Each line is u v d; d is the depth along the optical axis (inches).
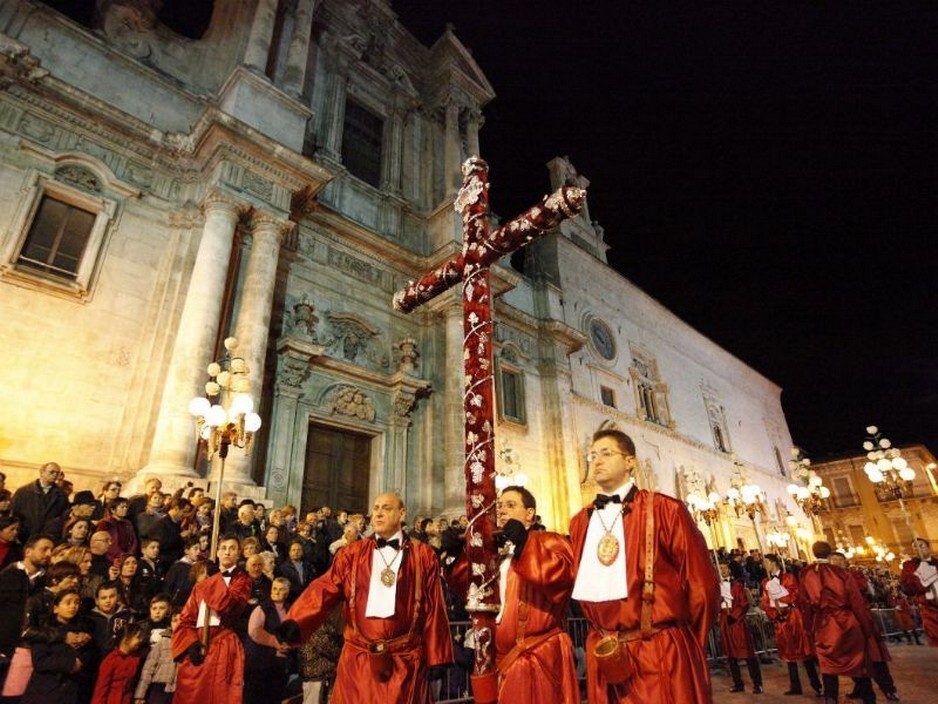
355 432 515.8
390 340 571.2
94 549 225.5
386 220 631.2
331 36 661.9
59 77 418.0
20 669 164.7
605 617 99.8
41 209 385.4
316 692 213.5
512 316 731.4
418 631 131.9
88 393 369.1
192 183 459.5
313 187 492.4
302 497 458.0
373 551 138.3
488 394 117.5
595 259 966.4
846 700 264.1
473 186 141.1
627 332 983.6
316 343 492.7
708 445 1064.8
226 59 533.0
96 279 392.5
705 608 94.6
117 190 422.0
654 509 102.8
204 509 302.8
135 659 187.6
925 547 331.9
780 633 300.8
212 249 411.8
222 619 181.2
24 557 205.8
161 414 364.8
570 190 118.4
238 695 173.5
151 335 404.5
